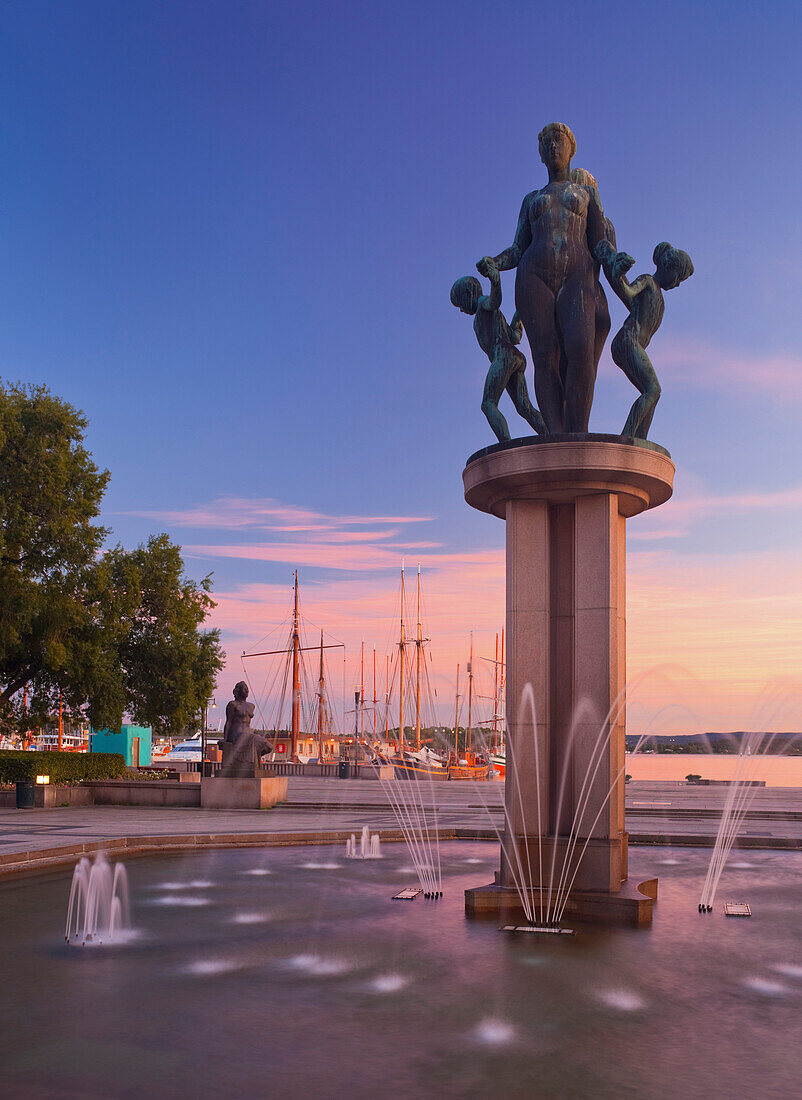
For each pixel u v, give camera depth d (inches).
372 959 337.1
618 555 476.7
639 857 650.8
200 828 813.9
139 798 1164.5
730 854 670.5
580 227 505.4
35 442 1213.1
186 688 1453.0
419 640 3452.3
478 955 343.3
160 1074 223.6
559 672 462.0
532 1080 221.0
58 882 530.0
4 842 674.8
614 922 408.2
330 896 474.0
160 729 1540.4
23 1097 209.2
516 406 523.5
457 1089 214.8
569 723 454.3
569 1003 283.6
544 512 468.4
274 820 924.0
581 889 430.6
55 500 1218.6
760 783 1995.6
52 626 1218.6
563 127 508.1
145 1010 275.6
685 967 329.1
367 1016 269.3
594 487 454.6
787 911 439.8
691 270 493.4
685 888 506.6
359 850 678.5
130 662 1451.8
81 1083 217.8
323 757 3223.4
